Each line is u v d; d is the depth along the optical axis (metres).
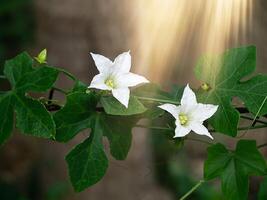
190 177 1.89
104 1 1.65
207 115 0.64
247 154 0.66
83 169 0.64
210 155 0.67
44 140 1.87
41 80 0.63
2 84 2.26
